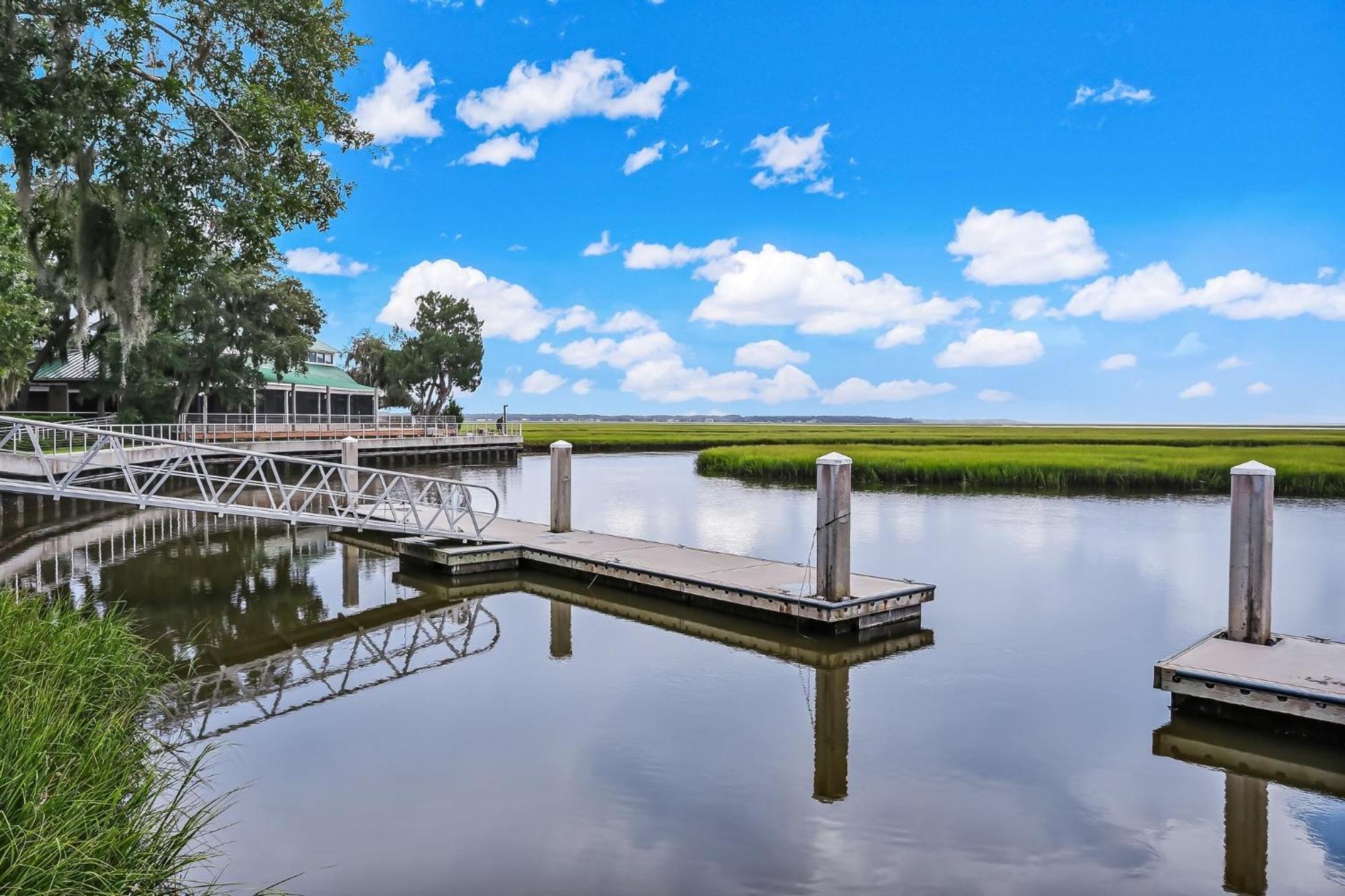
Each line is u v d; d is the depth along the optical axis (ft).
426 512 53.62
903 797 16.33
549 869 13.57
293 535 49.39
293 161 35.53
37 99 29.37
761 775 17.29
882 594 28.78
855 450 117.08
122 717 16.97
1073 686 23.21
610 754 18.37
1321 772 17.56
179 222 33.86
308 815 15.39
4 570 38.86
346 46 38.11
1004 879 13.43
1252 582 22.57
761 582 31.42
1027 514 62.80
